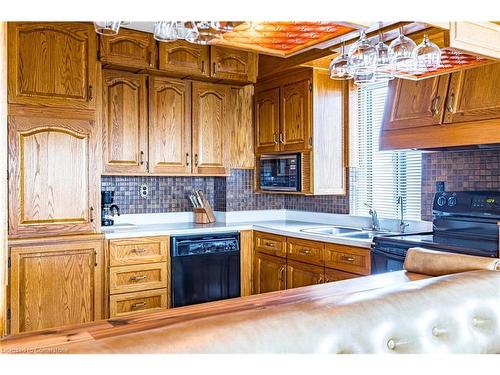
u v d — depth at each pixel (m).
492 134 2.63
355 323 1.29
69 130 3.35
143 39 3.76
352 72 2.21
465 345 1.49
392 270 2.93
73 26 3.36
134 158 3.94
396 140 3.18
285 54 2.18
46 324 3.22
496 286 1.63
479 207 2.82
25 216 3.18
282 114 4.26
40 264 3.20
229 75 4.19
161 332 1.11
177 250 3.87
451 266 1.98
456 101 2.84
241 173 4.72
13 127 3.14
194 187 4.69
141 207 4.39
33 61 3.21
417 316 1.40
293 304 1.35
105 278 3.53
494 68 2.67
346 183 4.25
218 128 4.40
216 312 1.51
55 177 3.29
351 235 3.66
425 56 2.01
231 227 4.21
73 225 3.37
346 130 4.15
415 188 3.71
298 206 4.84
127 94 3.91
